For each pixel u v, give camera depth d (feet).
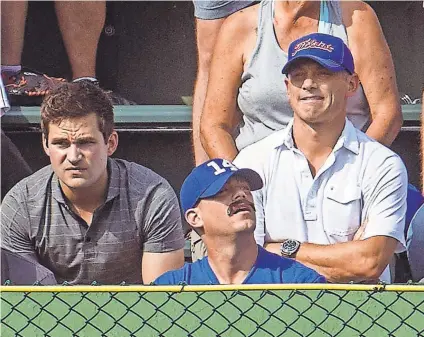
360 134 62.49
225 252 56.13
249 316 55.67
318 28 64.95
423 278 62.95
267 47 64.80
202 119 66.33
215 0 66.85
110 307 56.49
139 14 73.00
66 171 60.08
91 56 71.97
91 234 61.05
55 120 60.13
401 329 55.57
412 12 71.26
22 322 56.59
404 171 61.82
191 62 73.00
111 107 61.93
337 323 55.52
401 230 61.21
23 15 70.13
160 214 61.31
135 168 62.44
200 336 55.83
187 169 70.23
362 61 65.21
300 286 51.19
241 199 56.29
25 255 61.52
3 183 67.15
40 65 71.41
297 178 61.77
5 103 67.67
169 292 53.57
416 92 71.56
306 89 61.41
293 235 61.52
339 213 61.21
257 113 64.75
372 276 60.44
